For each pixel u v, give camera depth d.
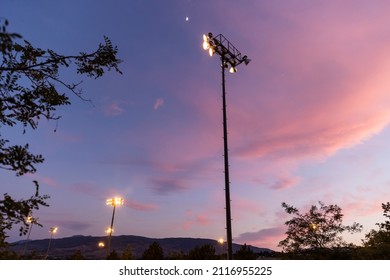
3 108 3.33
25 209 2.90
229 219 9.19
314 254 15.34
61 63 3.54
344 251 15.05
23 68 3.32
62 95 3.60
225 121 10.95
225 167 10.03
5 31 2.10
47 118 3.57
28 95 3.43
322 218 16.17
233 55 12.48
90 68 3.72
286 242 16.16
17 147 2.94
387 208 12.49
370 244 12.86
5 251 3.30
